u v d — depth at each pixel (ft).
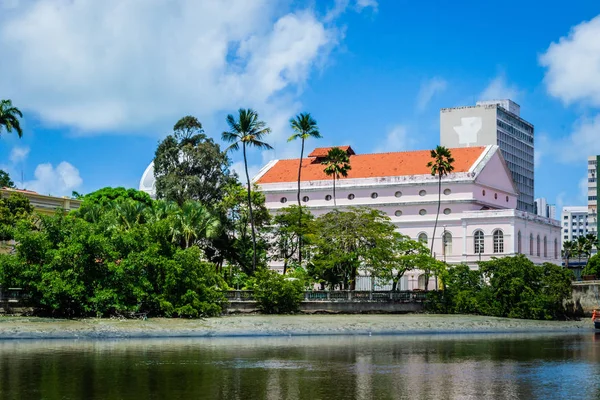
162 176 335.47
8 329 174.29
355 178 381.40
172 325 195.42
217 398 104.06
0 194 301.63
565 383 121.29
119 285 206.80
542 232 369.09
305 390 111.24
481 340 192.75
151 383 114.32
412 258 275.39
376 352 158.92
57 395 104.37
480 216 346.95
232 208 320.29
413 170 377.91
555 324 245.04
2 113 265.75
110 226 219.82
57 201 324.19
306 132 308.40
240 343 171.32
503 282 265.54
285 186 393.91
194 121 348.79
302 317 233.76
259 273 248.11
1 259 200.13
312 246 287.28
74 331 176.65
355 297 260.42
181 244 255.70
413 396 108.37
